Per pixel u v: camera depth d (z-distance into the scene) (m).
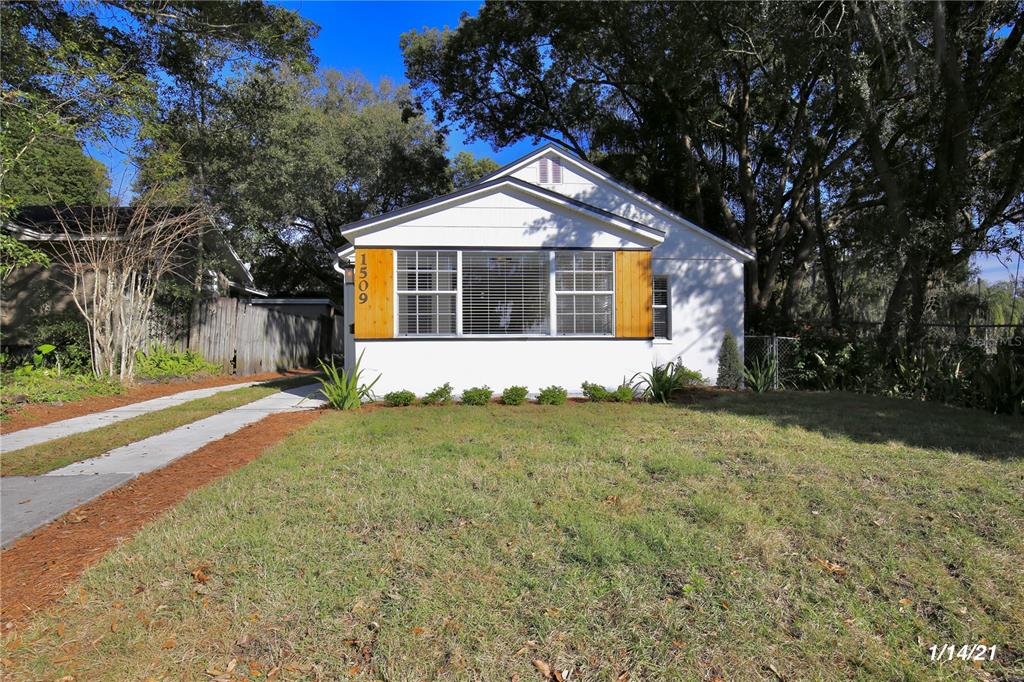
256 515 4.18
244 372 15.87
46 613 2.96
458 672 2.55
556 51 20.41
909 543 3.84
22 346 12.85
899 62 12.95
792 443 6.51
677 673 2.57
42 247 13.73
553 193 10.57
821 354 13.16
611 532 3.90
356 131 27.88
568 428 7.43
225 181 17.20
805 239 18.39
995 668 2.69
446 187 30.67
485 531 3.94
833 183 18.41
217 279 20.08
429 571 3.40
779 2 12.52
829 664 2.68
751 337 13.89
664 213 13.40
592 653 2.70
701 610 3.05
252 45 15.54
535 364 10.59
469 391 9.84
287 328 18.89
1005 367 9.05
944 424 7.81
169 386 12.29
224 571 3.36
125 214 14.23
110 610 2.98
